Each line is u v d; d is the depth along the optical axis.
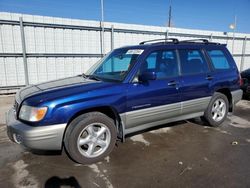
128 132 3.70
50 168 3.20
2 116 5.81
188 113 4.44
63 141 3.21
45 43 8.79
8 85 8.45
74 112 3.07
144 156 3.55
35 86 3.69
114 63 4.18
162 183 2.84
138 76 3.65
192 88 4.30
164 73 4.02
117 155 3.59
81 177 2.98
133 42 10.68
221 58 5.00
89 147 3.31
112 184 2.83
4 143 4.04
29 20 8.29
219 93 4.89
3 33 8.00
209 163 3.33
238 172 3.08
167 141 4.14
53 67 9.13
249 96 7.48
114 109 3.42
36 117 2.91
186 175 3.02
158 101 3.85
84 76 4.21
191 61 4.43
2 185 2.79
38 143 2.91
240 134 4.52
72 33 9.25
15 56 8.37
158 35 11.25
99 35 9.88
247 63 15.17
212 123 4.85
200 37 12.56
